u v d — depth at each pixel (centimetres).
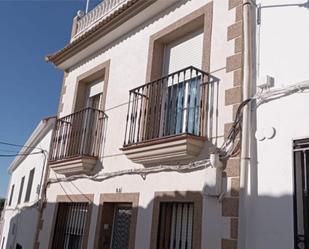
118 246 692
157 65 705
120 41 826
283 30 483
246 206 458
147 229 599
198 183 532
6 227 1527
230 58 543
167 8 708
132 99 726
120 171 694
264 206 443
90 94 925
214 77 563
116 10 801
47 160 985
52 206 888
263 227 438
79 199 793
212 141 534
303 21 464
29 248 962
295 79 452
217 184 493
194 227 517
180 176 566
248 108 487
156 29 723
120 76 789
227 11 575
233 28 554
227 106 526
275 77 475
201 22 636
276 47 485
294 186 424
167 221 588
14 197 1494
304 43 455
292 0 484
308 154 425
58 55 988
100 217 714
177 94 624
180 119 614
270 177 447
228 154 497
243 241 446
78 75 955
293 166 430
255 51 509
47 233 875
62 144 896
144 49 739
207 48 589
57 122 945
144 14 739
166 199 577
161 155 585
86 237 734
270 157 453
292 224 414
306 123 429
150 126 655
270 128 459
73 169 809
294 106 445
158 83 670
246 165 469
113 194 698
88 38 873
